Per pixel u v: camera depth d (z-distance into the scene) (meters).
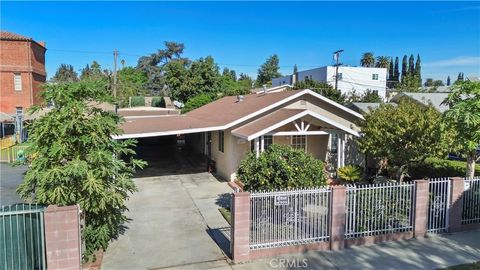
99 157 8.76
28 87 36.44
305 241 9.63
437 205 10.88
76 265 7.88
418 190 10.48
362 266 8.81
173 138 39.66
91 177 8.69
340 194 9.70
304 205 9.59
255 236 9.24
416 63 101.44
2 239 7.67
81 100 9.31
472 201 11.31
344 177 17.45
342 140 17.91
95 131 9.07
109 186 9.30
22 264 7.82
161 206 14.03
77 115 8.96
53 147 8.54
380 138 15.85
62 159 8.94
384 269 8.66
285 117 16.59
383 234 10.29
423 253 9.54
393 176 17.73
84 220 9.16
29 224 7.85
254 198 9.16
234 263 8.96
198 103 40.91
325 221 9.78
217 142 20.88
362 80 63.62
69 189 8.78
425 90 61.59
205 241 10.41
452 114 11.17
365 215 10.12
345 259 9.17
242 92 49.84
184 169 22.28
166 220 12.30
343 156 18.03
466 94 12.16
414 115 15.62
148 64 86.88
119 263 8.98
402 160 16.02
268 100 20.80
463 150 13.31
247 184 10.87
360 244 10.02
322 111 19.67
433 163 17.06
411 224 10.59
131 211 13.34
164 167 22.98
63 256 7.77
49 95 8.96
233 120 18.22
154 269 8.67
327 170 19.20
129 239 10.54
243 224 8.98
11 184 17.59
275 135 17.77
